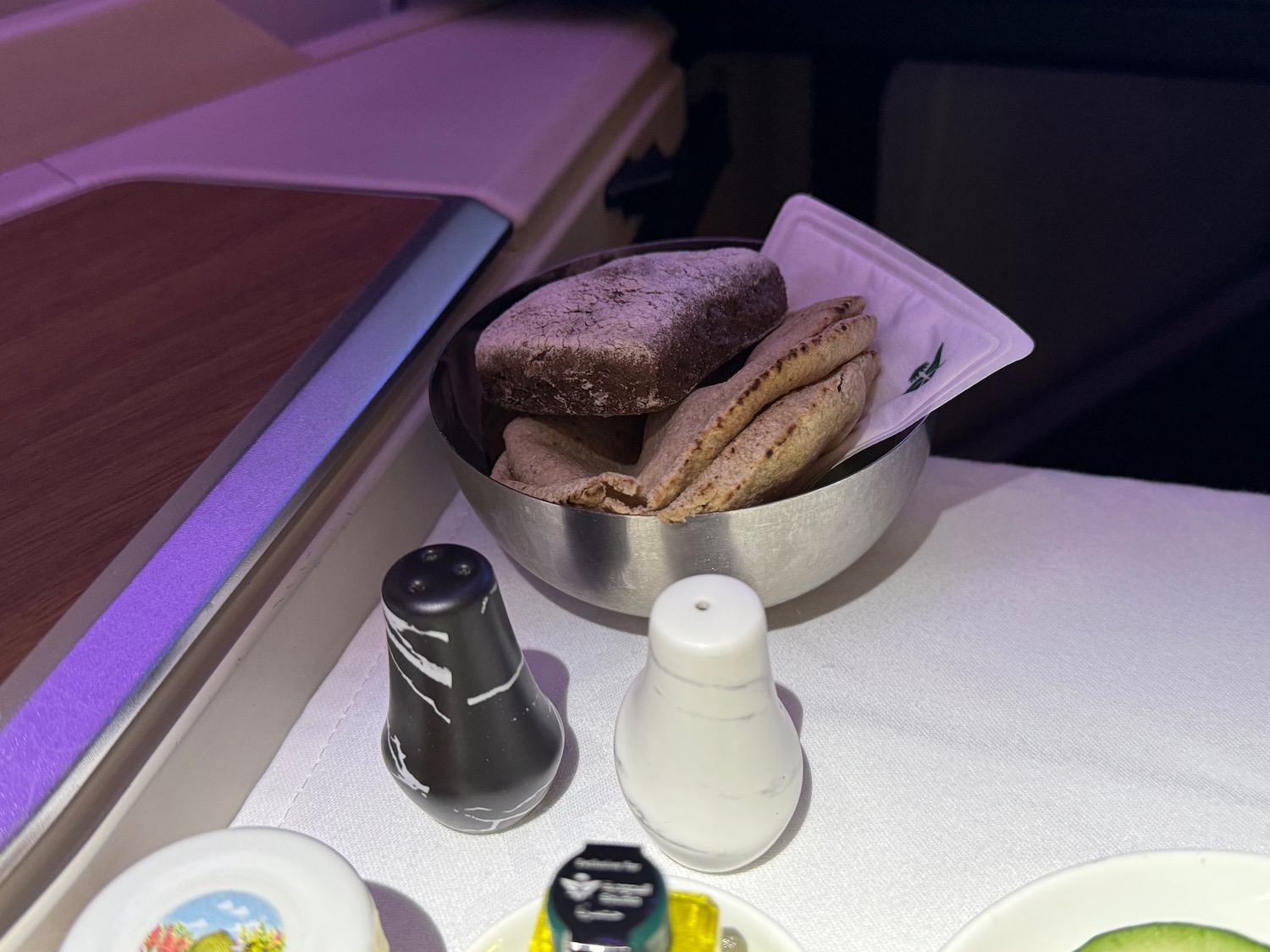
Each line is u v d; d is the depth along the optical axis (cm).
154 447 53
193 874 36
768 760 38
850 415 48
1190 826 43
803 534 46
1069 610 53
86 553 47
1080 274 94
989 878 42
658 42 95
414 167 76
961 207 95
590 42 93
